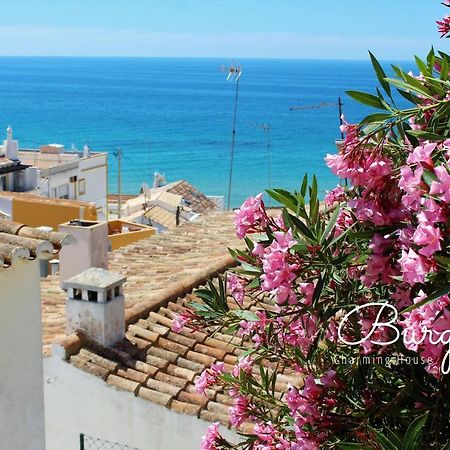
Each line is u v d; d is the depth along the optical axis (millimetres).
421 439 4949
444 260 3990
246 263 5480
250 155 121562
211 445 6129
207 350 10164
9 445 7191
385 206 4883
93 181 54031
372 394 5348
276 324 6133
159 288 12336
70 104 197875
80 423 9398
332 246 5094
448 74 5285
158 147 130750
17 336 7133
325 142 130750
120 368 9516
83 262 12547
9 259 6500
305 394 5367
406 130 5000
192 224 19281
